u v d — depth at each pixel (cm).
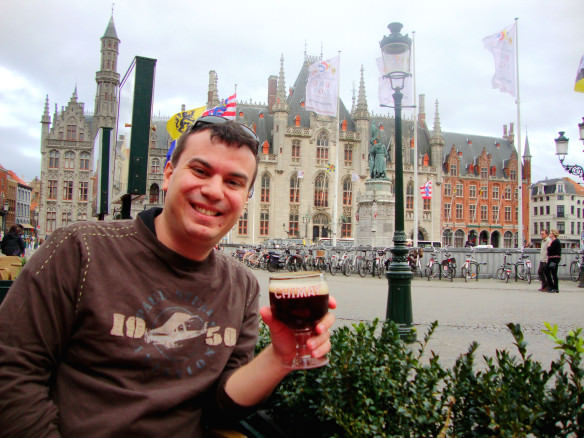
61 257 214
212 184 221
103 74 6525
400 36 912
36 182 13538
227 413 222
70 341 215
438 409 256
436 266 2439
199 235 219
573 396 216
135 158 663
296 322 186
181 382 219
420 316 1108
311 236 6588
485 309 1244
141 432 204
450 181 7975
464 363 270
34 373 202
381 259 2419
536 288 1947
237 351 249
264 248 3278
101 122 6481
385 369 275
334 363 275
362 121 6894
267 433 301
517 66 2947
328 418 261
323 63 3162
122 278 216
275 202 6525
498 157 8531
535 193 10744
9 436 190
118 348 209
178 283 226
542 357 689
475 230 8081
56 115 6506
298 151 6650
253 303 268
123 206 785
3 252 1544
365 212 3186
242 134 231
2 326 199
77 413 204
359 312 1153
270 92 7112
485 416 233
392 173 7294
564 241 10106
